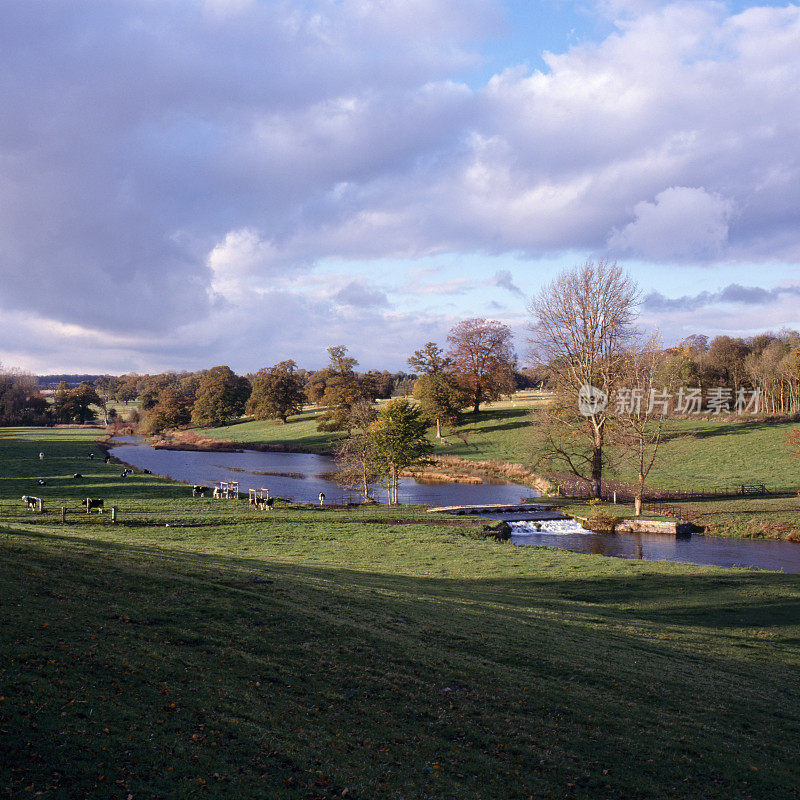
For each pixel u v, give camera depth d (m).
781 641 22.39
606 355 56.72
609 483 64.12
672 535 45.62
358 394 119.44
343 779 9.61
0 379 185.25
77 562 18.80
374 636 16.44
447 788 9.86
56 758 8.57
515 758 11.20
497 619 20.34
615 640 19.72
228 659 13.48
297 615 17.22
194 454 109.12
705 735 13.16
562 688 14.66
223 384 169.50
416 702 12.92
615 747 12.10
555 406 60.06
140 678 11.60
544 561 34.12
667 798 10.49
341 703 12.37
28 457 84.75
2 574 16.05
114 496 52.31
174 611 15.88
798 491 57.06
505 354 114.81
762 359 104.56
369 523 44.75
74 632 13.09
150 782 8.55
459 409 104.62
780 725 14.30
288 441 124.19
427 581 28.22
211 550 32.53
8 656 11.19
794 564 36.94
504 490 69.12
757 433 81.44
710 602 27.12
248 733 10.44
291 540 37.91
